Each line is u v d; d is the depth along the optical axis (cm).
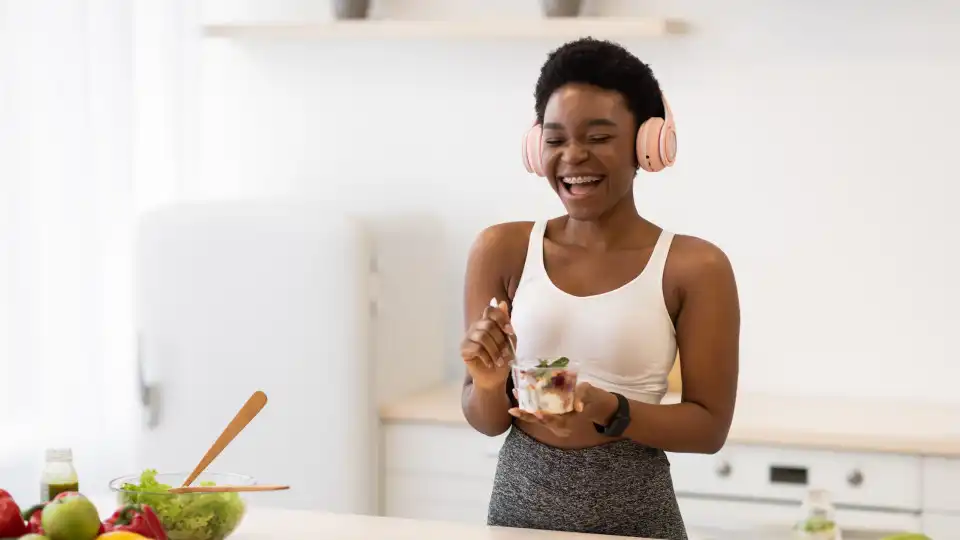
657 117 182
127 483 165
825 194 323
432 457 307
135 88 342
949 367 316
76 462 321
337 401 304
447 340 358
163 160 355
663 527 178
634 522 176
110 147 333
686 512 286
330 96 361
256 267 307
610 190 178
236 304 309
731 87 328
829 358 325
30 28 308
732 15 327
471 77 348
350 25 338
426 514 308
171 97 357
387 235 356
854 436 273
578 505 176
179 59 359
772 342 329
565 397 162
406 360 342
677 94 332
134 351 326
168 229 312
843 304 324
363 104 358
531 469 179
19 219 306
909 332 319
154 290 313
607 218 184
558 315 181
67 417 320
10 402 304
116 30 334
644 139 179
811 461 277
